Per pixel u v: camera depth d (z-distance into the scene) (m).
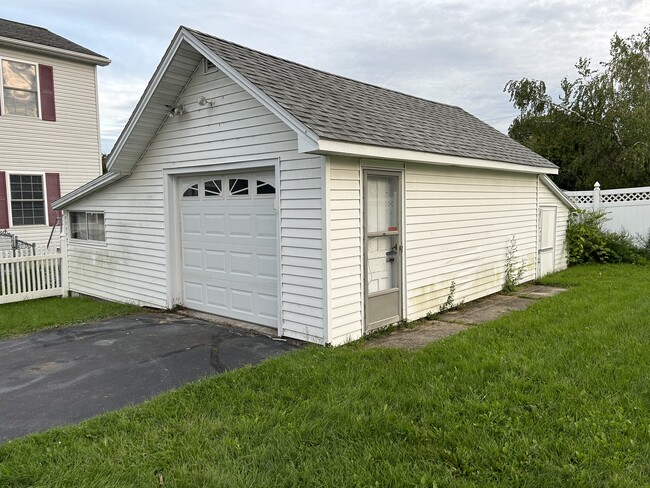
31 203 14.47
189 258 7.73
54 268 9.92
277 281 6.27
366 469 2.85
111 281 9.03
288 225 5.86
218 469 2.86
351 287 5.79
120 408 3.89
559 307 7.12
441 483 2.69
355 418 3.43
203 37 6.30
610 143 17.61
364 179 5.89
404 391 3.94
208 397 3.97
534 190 10.34
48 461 2.99
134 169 8.19
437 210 7.29
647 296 7.68
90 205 9.31
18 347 5.91
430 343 5.56
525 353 4.86
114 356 5.42
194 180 7.45
